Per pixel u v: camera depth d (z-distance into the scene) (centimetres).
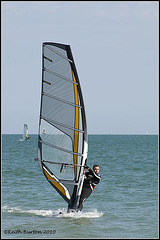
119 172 8250
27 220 3897
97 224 3756
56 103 4094
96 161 11244
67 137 4141
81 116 4056
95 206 4625
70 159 4153
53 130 4141
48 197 5181
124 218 4006
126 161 11294
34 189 5791
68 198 4206
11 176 7306
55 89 4069
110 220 3916
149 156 13612
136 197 5200
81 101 4025
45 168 4166
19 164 9738
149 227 3644
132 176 7500
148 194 5431
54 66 4038
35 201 4906
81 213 4228
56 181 4178
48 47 4019
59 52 3994
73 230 3544
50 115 4106
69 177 4162
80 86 3988
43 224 3741
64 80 4038
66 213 4191
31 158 11894
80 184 4112
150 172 8250
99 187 6091
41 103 4059
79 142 4100
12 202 4809
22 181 6631
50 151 4159
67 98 4062
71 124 4103
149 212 4269
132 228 3622
